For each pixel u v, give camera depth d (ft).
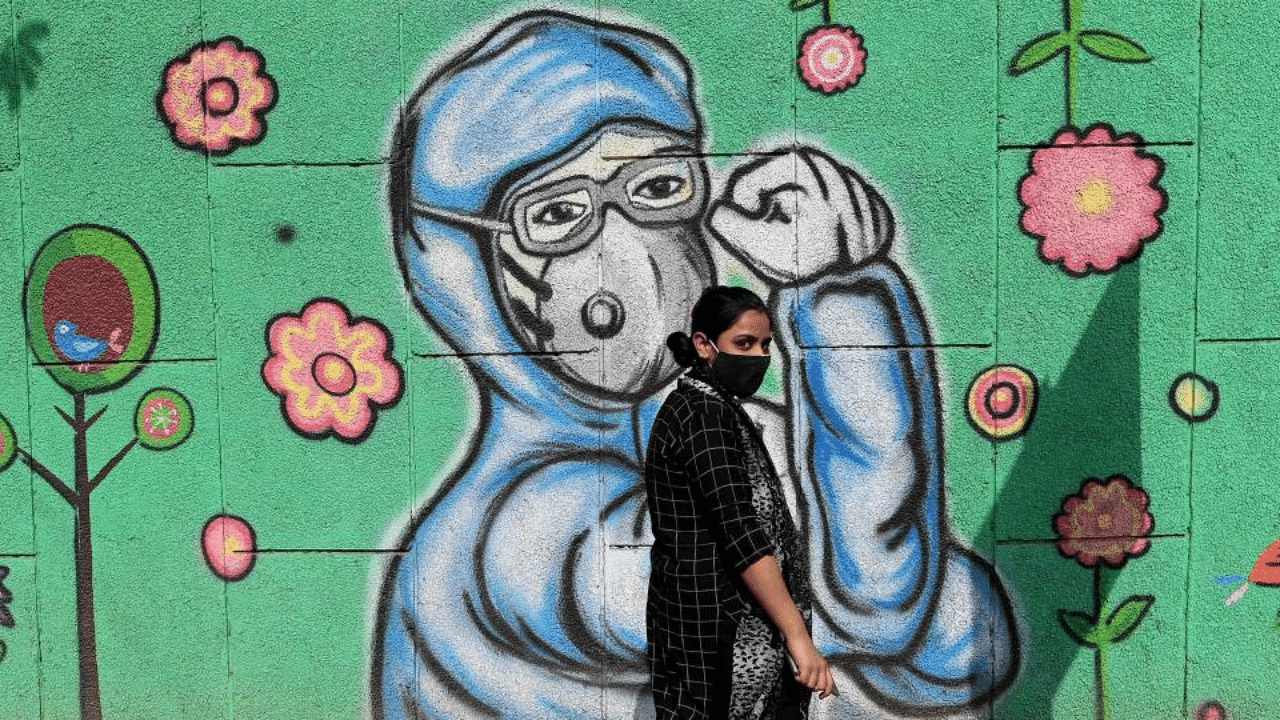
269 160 12.90
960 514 12.98
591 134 12.78
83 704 13.29
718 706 9.41
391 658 13.21
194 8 12.81
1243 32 12.59
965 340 12.84
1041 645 13.05
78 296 13.08
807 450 12.96
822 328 12.86
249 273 13.00
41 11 12.87
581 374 12.92
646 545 13.01
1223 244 12.75
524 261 12.88
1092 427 12.89
